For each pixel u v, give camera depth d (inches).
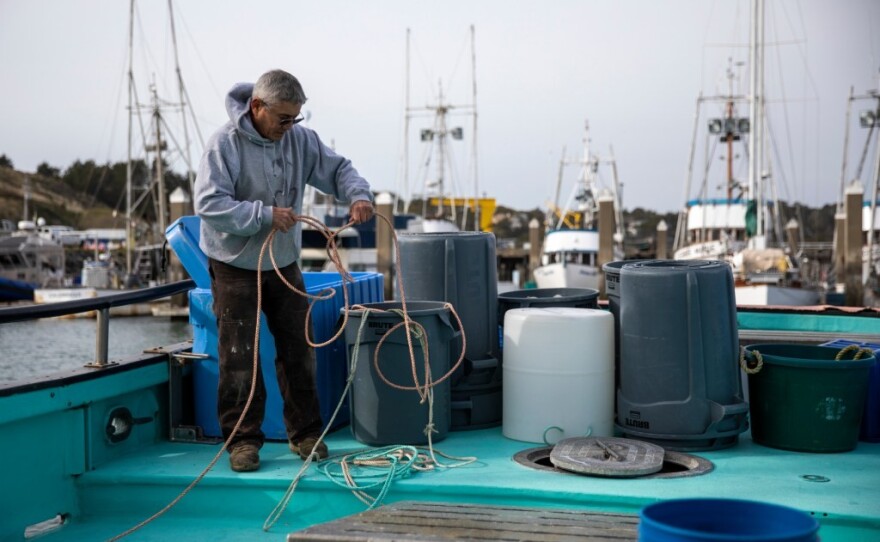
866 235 1336.1
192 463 138.9
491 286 162.6
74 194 3604.8
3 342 1026.7
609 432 150.5
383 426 144.3
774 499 113.2
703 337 141.4
